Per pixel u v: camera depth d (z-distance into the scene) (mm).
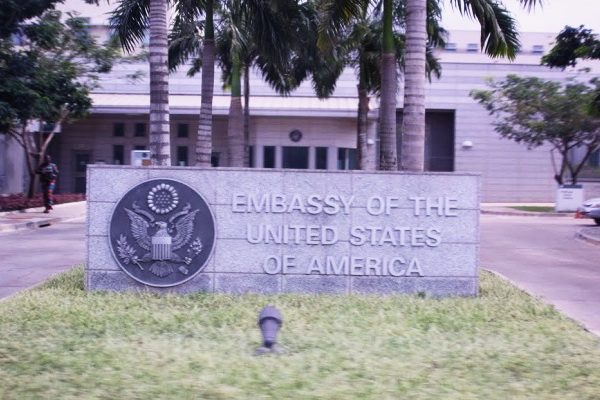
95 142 39625
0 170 31922
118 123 39625
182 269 10547
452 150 43312
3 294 11203
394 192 10609
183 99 39344
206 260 10531
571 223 26625
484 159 42406
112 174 10562
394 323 8453
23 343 7363
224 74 31031
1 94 22422
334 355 6945
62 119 28219
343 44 24828
